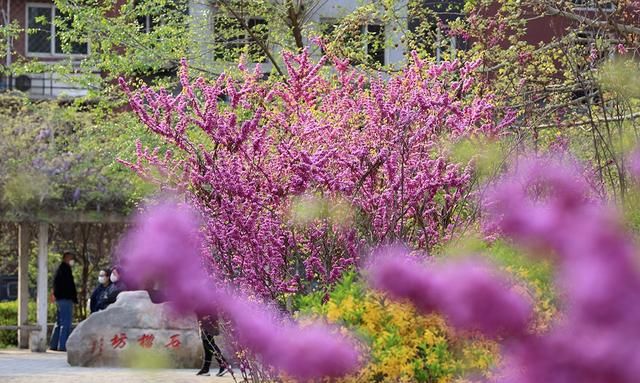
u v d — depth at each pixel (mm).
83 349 22500
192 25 23172
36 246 38438
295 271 10141
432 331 6176
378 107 10594
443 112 10758
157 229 2297
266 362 3072
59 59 37969
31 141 28672
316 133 10859
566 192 2055
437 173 10094
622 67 8414
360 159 10305
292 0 22859
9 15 37906
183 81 10781
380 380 6445
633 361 1748
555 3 14805
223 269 9836
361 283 6867
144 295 22438
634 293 1773
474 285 2127
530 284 3254
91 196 28531
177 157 11664
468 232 8594
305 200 9883
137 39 22734
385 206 9930
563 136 12250
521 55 15094
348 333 6062
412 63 12359
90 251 37000
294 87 11641
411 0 18969
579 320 1814
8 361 24688
